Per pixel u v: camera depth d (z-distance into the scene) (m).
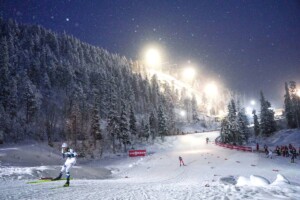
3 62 88.88
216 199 7.60
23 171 23.05
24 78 103.88
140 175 33.00
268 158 39.25
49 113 89.88
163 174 32.22
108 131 76.38
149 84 168.75
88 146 67.19
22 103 91.69
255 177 10.66
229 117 67.50
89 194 9.62
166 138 92.94
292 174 24.20
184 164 39.66
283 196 7.50
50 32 177.62
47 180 16.09
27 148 44.97
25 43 157.88
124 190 10.79
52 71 128.50
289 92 84.69
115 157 64.06
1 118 73.25
